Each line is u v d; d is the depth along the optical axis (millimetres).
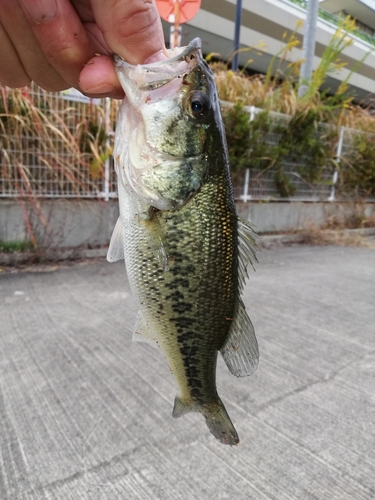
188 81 200
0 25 154
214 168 211
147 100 195
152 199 201
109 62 172
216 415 219
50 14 145
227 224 214
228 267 216
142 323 224
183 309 210
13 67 175
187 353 217
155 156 201
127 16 154
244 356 218
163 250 204
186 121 201
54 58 162
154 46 167
